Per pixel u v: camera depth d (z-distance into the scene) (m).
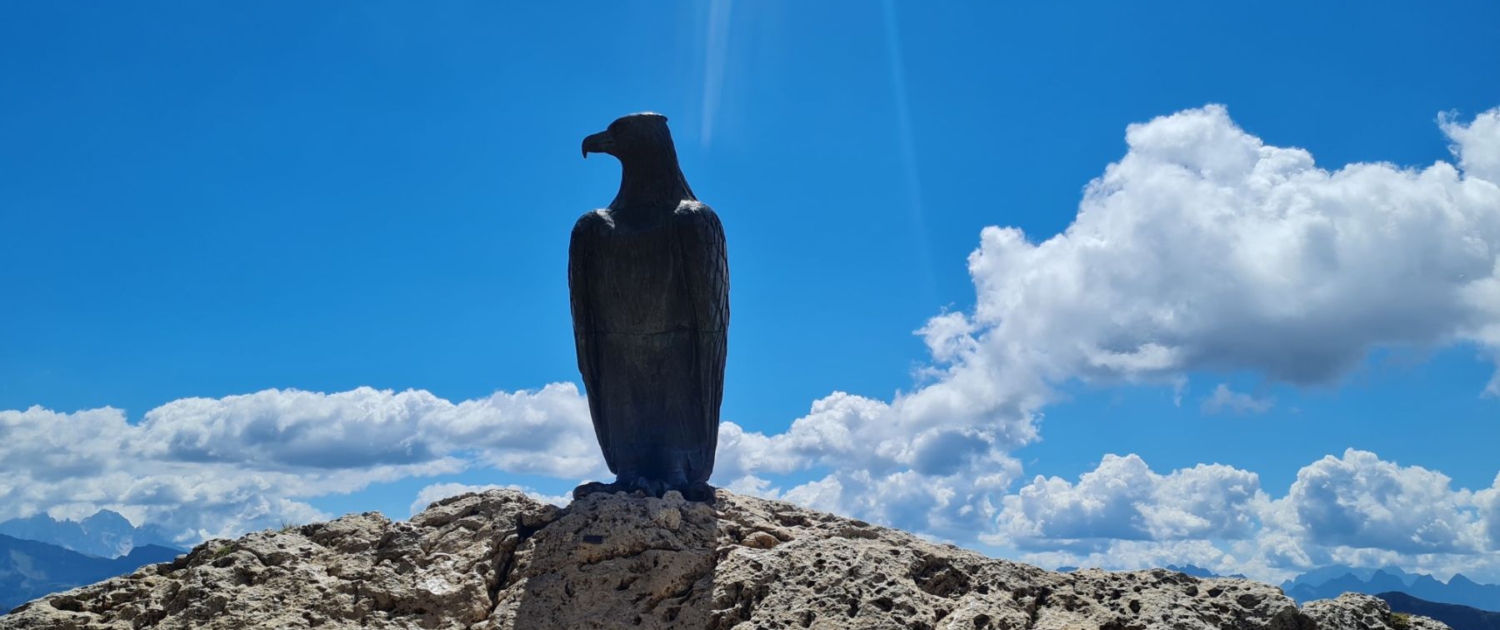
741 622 17.69
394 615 18.33
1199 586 18.16
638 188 21.78
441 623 18.27
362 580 18.72
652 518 19.73
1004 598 17.81
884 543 20.08
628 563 18.97
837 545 18.81
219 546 19.62
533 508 20.48
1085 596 18.00
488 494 20.84
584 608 18.27
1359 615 17.75
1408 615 18.23
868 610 17.27
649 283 21.39
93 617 17.91
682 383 21.75
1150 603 17.50
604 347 21.89
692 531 19.78
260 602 17.94
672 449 21.75
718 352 21.77
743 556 18.77
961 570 18.52
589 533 19.41
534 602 18.41
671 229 21.27
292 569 18.67
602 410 22.23
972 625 17.08
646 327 21.58
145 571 19.34
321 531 19.91
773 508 21.19
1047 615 17.67
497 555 19.59
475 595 18.67
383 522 20.25
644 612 18.23
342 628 17.69
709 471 22.09
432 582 18.72
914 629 17.05
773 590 17.97
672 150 22.08
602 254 21.44
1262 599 17.55
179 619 17.56
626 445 21.86
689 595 18.44
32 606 18.05
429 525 20.31
